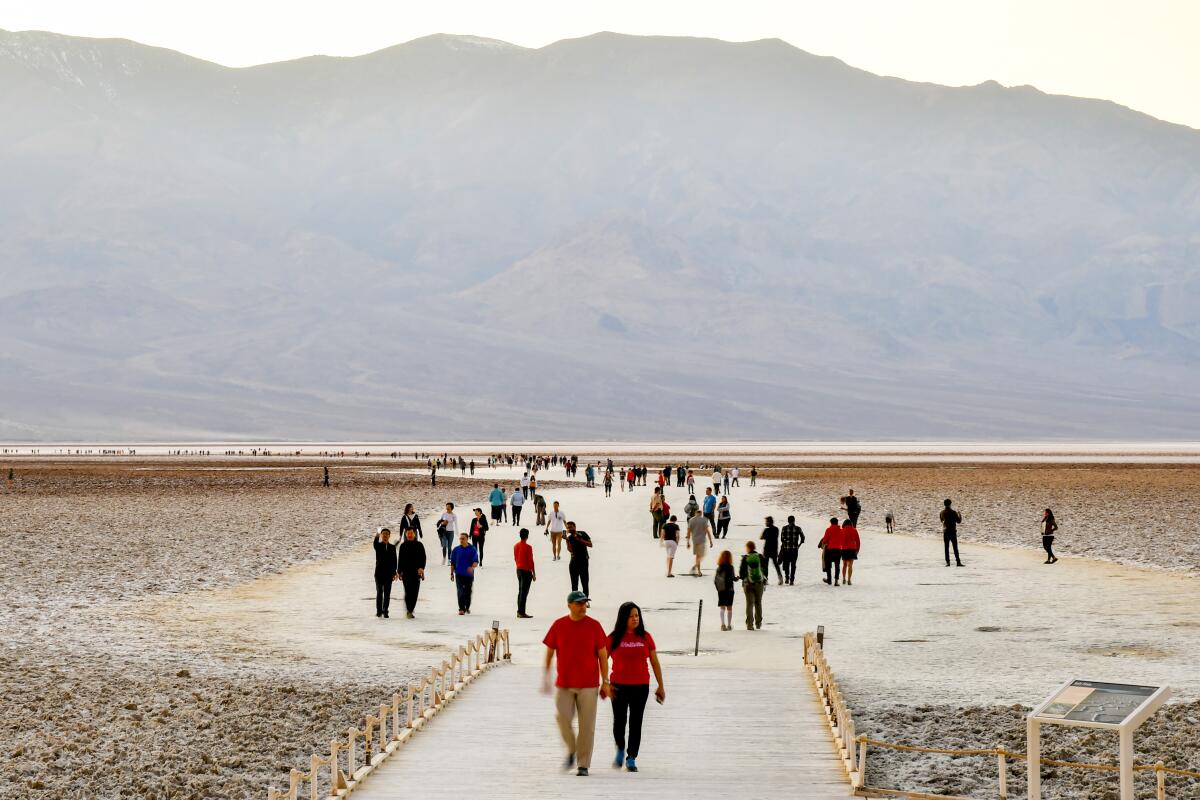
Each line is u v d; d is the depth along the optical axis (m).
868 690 43.38
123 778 32.47
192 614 63.34
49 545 99.31
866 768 32.97
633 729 31.56
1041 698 41.69
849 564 76.88
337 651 52.28
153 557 91.38
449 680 44.78
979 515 134.38
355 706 40.94
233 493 181.38
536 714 38.44
